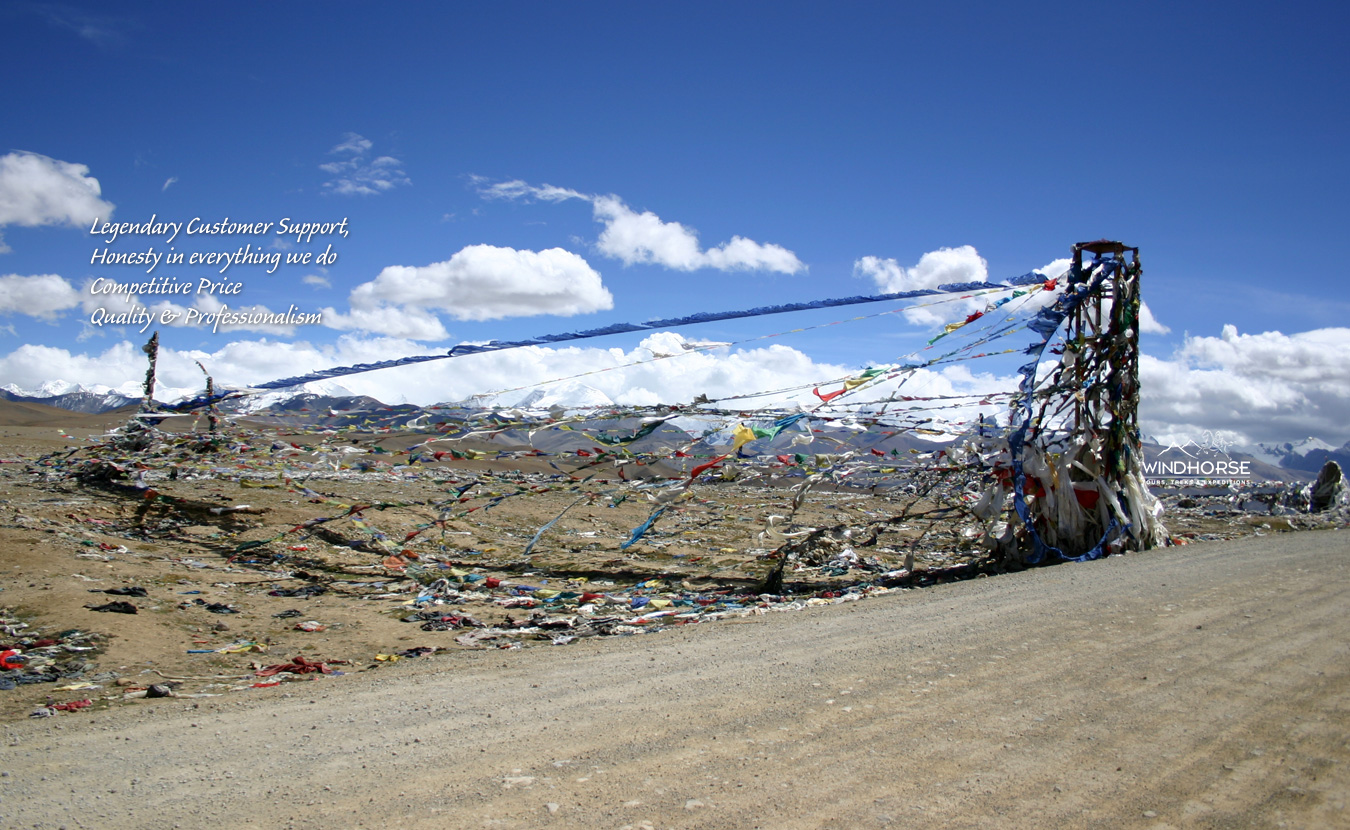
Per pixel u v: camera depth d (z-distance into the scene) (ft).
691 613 39.32
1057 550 48.96
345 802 15.16
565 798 15.14
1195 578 36.91
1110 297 51.80
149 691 24.14
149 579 40.98
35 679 25.50
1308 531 63.62
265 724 20.40
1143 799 14.58
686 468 51.62
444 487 77.25
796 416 49.32
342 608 39.58
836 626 31.07
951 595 37.45
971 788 15.19
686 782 15.78
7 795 15.69
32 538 44.01
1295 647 24.27
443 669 26.81
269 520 59.47
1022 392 49.65
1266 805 14.24
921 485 55.72
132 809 14.97
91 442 79.20
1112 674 22.26
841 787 15.37
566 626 36.35
